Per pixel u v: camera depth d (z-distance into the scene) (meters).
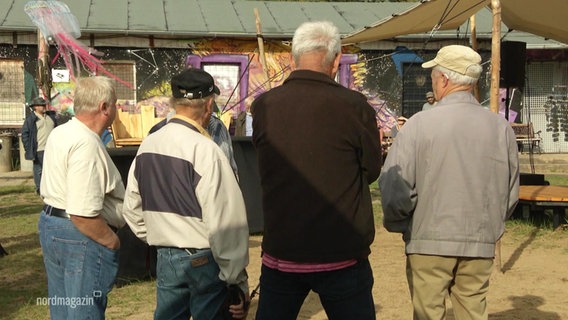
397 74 20.88
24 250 8.49
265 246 3.33
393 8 22.64
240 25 20.03
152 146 3.47
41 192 3.83
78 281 3.66
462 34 20.50
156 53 19.67
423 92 21.02
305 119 3.22
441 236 3.67
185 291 3.51
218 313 3.47
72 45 18.12
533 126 22.17
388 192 3.75
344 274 3.23
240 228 3.38
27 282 6.95
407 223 3.83
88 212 3.58
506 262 7.55
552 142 22.28
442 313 3.78
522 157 20.91
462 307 3.82
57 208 3.70
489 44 20.95
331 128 3.20
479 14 21.72
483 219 3.67
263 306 3.40
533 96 22.19
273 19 20.80
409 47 20.80
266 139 3.29
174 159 3.37
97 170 3.65
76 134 3.65
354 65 20.73
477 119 3.71
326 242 3.19
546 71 22.12
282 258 3.24
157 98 19.73
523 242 8.59
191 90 3.46
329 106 3.21
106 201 3.80
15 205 12.59
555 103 22.09
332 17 21.53
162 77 19.73
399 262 7.63
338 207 3.19
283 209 3.23
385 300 6.14
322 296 3.29
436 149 3.67
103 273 3.71
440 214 3.67
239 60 20.09
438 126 3.68
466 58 3.75
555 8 9.46
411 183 3.71
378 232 9.45
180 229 3.38
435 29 9.55
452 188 3.65
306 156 3.20
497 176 3.71
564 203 9.09
